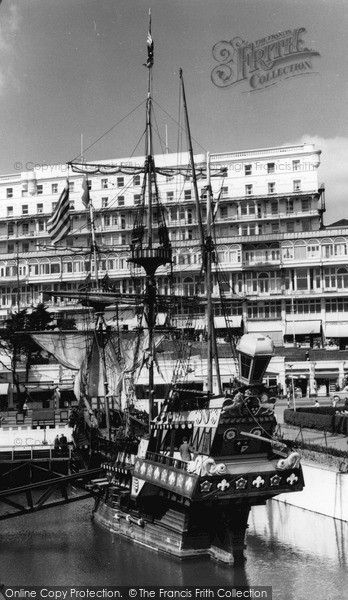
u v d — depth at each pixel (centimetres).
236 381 4153
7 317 12006
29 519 5291
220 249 11794
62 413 7256
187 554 4116
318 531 4694
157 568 4012
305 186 12725
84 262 12725
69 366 6850
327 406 7194
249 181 12850
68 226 8206
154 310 6500
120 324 8638
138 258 5831
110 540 4625
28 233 13688
